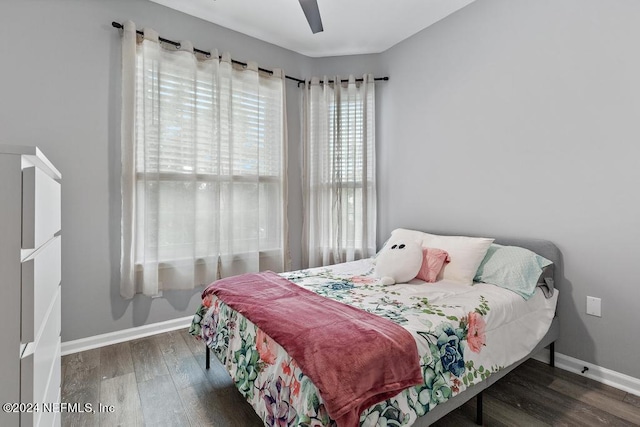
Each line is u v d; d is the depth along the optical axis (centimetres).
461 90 271
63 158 225
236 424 156
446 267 221
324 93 339
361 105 339
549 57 218
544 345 201
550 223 219
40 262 89
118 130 244
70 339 231
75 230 231
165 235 261
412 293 188
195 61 269
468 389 148
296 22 289
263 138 317
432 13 277
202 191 278
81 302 234
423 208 304
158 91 251
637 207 183
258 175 311
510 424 157
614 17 190
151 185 249
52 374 114
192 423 157
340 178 341
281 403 122
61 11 223
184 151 265
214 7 266
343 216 344
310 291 189
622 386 189
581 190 205
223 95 287
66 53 225
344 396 104
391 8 269
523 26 231
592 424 158
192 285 269
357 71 350
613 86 191
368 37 315
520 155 234
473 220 265
